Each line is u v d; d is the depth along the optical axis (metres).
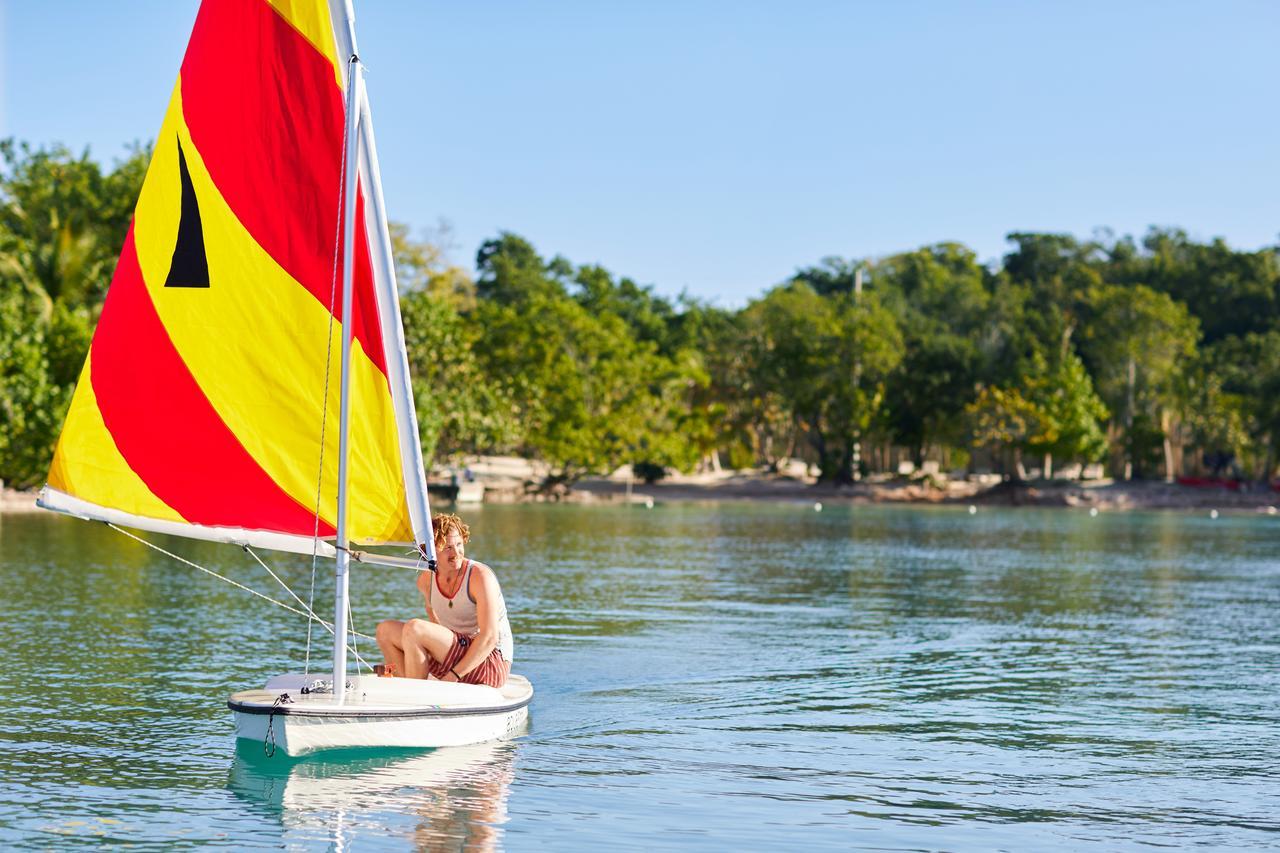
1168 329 107.88
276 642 16.92
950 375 103.38
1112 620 22.11
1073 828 9.05
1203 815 9.43
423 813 9.04
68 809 8.98
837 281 141.75
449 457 75.75
